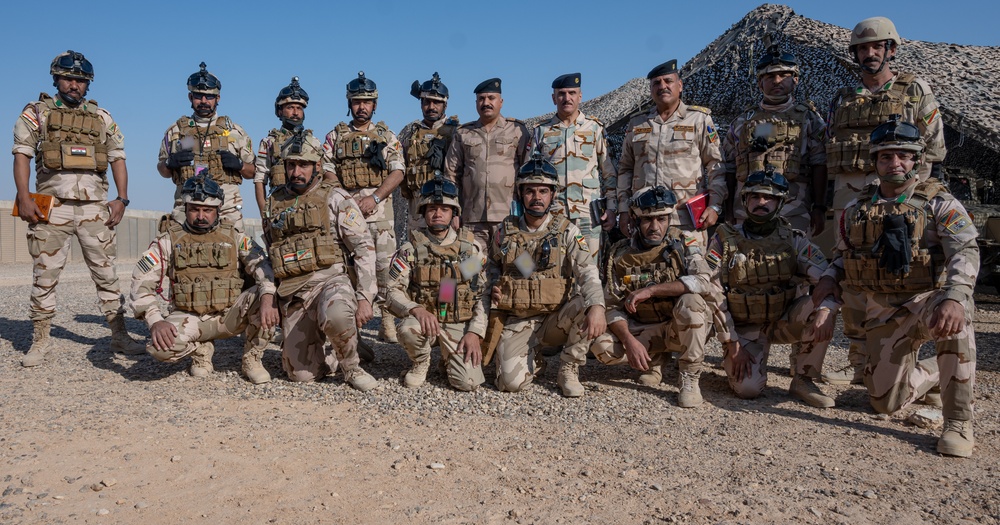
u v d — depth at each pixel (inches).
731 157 252.7
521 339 207.0
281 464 144.3
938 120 215.2
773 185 198.7
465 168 257.8
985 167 487.2
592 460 148.5
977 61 452.1
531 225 209.9
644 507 123.8
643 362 199.5
